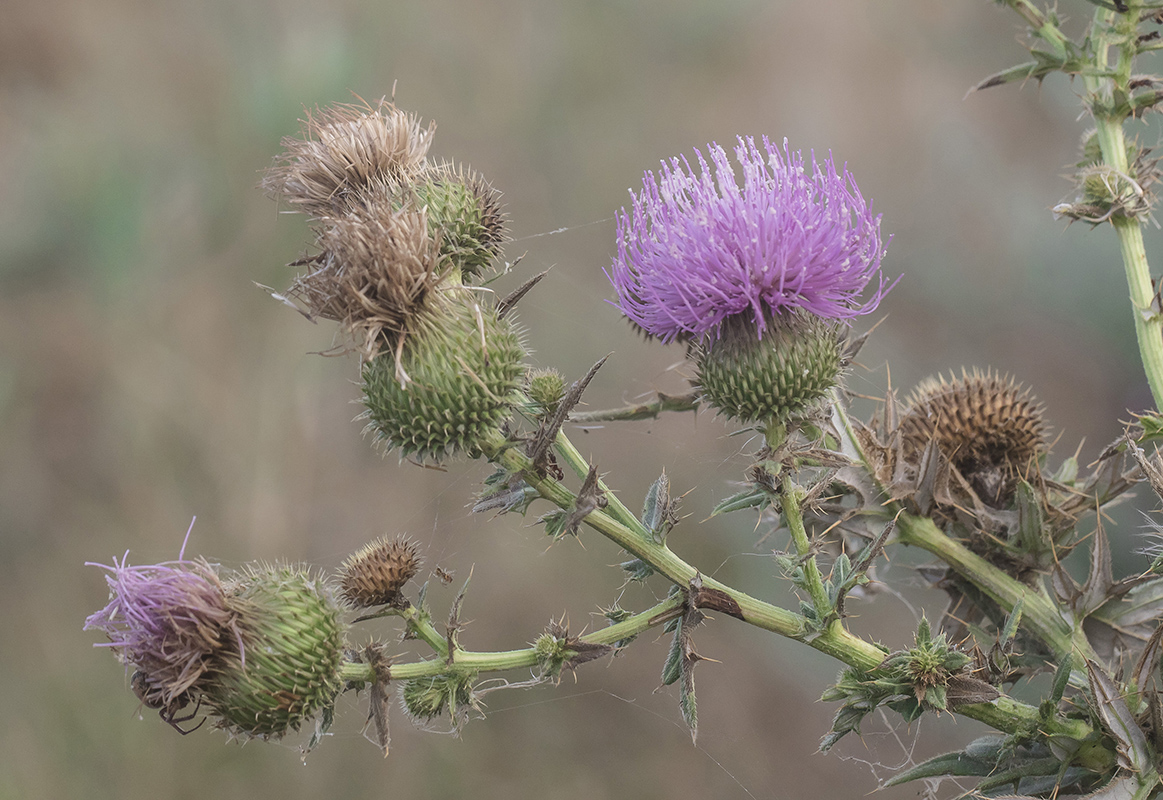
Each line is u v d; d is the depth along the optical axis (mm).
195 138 6449
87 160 6355
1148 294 2957
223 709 2609
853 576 2379
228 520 6047
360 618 2650
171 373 6215
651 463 6336
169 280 6305
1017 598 2744
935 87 7520
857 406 6082
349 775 5859
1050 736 2334
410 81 7195
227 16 6777
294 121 6008
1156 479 2373
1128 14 3000
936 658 2295
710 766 5984
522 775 6008
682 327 2711
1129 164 3064
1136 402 6152
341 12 7039
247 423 6145
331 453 6316
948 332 6703
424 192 3105
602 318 6832
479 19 7461
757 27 7820
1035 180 7059
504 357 2824
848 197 2738
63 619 5973
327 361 6410
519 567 6285
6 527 6020
